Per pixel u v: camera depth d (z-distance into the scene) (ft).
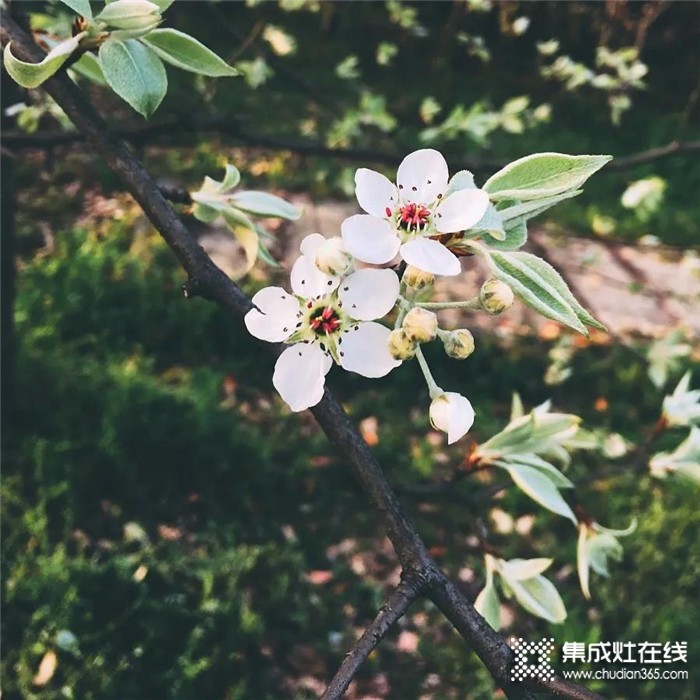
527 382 3.01
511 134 4.09
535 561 1.04
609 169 1.78
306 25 4.54
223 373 2.95
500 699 2.14
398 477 2.64
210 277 0.84
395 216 0.63
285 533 2.51
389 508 0.74
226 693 2.10
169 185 3.66
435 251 0.61
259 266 3.28
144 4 0.76
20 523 2.33
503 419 2.91
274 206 1.15
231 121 1.59
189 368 2.96
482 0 3.01
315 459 2.71
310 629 2.28
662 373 2.23
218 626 2.19
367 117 2.24
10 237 2.39
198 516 2.50
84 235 3.36
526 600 1.03
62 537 2.37
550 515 2.57
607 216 3.85
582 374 3.03
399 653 2.25
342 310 0.66
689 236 3.82
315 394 0.66
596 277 3.51
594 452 2.72
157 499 2.52
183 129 1.38
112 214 3.54
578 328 0.63
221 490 2.57
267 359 2.99
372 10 4.49
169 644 2.15
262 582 2.37
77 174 3.74
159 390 2.73
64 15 1.67
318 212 3.59
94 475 2.51
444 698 2.15
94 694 2.03
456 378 3.03
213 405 2.75
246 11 4.39
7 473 2.49
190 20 4.37
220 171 3.77
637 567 2.41
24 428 2.60
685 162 4.14
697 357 3.16
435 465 2.73
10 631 2.13
